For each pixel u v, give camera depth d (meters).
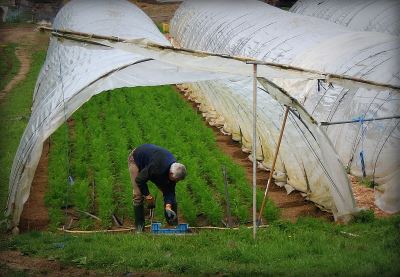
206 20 37.72
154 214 18.28
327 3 39.50
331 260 13.39
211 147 24.98
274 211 18.12
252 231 16.16
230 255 13.94
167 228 16.81
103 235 16.08
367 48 24.39
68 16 34.72
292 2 54.84
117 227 17.78
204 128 26.84
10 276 12.58
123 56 21.81
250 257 13.81
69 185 19.86
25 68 40.31
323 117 23.39
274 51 28.20
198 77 18.67
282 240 15.37
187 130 26.50
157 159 15.64
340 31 28.75
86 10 34.22
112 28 30.75
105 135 26.34
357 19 35.44
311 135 18.55
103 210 18.28
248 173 22.42
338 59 24.31
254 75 15.44
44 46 46.38
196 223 17.98
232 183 21.20
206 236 15.84
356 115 22.25
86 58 23.78
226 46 32.22
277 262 13.64
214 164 22.14
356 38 26.05
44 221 18.27
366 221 17.38
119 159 22.72
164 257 13.71
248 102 23.14
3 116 29.83
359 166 21.73
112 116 28.75
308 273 12.52
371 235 15.68
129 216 18.36
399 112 21.19
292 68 15.88
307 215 18.69
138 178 15.70
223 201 19.53
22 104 31.73
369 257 13.52
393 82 21.69
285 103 16.86
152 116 28.92
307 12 40.38
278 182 21.17
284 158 20.78
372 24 34.31
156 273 12.88
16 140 26.19
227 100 25.95
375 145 21.36
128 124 27.30
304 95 24.44
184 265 13.09
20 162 17.75
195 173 20.94
